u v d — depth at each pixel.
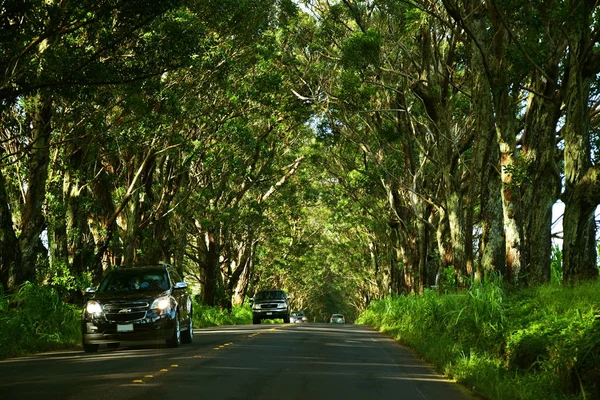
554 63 18.08
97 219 30.44
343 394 9.00
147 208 33.47
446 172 26.67
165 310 16.30
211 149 36.50
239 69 30.38
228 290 54.75
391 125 34.09
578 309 12.34
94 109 23.58
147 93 22.38
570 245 15.99
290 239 63.50
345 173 43.28
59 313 19.20
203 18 24.77
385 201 44.25
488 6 18.19
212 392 8.91
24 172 26.91
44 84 17.38
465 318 15.43
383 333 25.98
